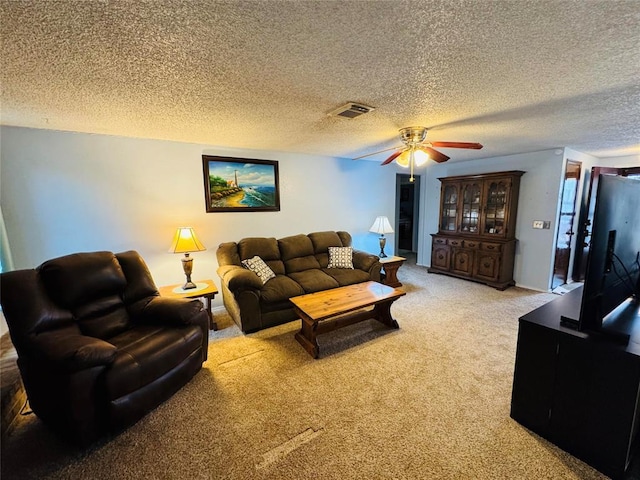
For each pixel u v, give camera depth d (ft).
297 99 6.22
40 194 8.36
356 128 8.66
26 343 5.27
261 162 12.18
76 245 8.95
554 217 12.84
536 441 5.06
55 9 3.19
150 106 6.54
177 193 10.47
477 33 3.84
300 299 8.95
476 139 10.53
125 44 3.99
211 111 6.95
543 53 4.37
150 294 7.67
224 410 5.90
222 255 10.75
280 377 6.99
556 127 8.77
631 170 14.84
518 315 10.60
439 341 8.66
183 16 3.39
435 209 17.92
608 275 4.92
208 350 8.35
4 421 5.34
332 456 4.79
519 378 5.35
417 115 7.41
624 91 5.91
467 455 4.78
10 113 6.82
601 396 4.42
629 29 3.74
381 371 7.17
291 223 13.41
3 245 7.82
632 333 4.73
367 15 3.43
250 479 4.42
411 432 5.27
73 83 5.23
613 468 4.37
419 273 16.90
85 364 4.79
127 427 5.44
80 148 8.77
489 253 13.99
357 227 15.90
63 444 5.09
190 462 4.73
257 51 4.25
